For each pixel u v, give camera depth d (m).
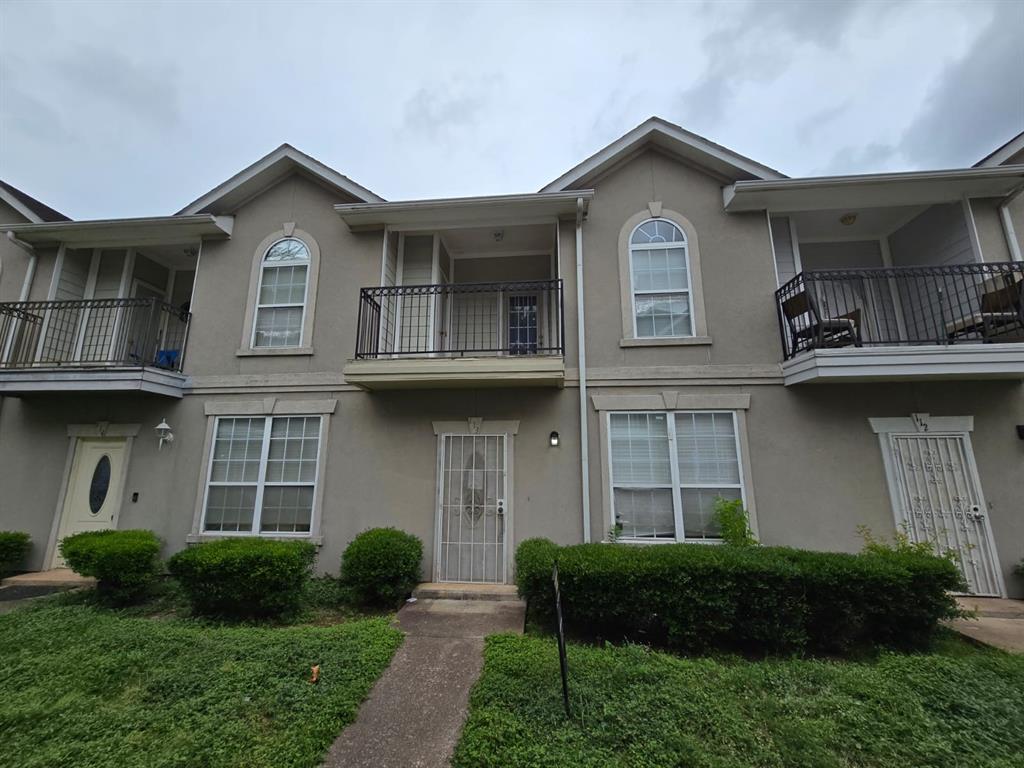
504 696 3.43
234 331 8.02
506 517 6.83
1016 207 7.11
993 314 6.07
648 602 4.50
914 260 8.02
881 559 4.75
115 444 7.93
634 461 6.79
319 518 7.11
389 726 3.22
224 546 5.71
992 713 3.11
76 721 3.05
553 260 8.99
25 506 7.81
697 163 7.66
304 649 4.18
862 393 6.68
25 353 8.16
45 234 8.50
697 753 2.72
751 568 4.43
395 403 7.42
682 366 6.99
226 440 7.61
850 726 3.00
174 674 3.67
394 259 8.43
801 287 6.86
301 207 8.38
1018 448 6.32
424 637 4.82
